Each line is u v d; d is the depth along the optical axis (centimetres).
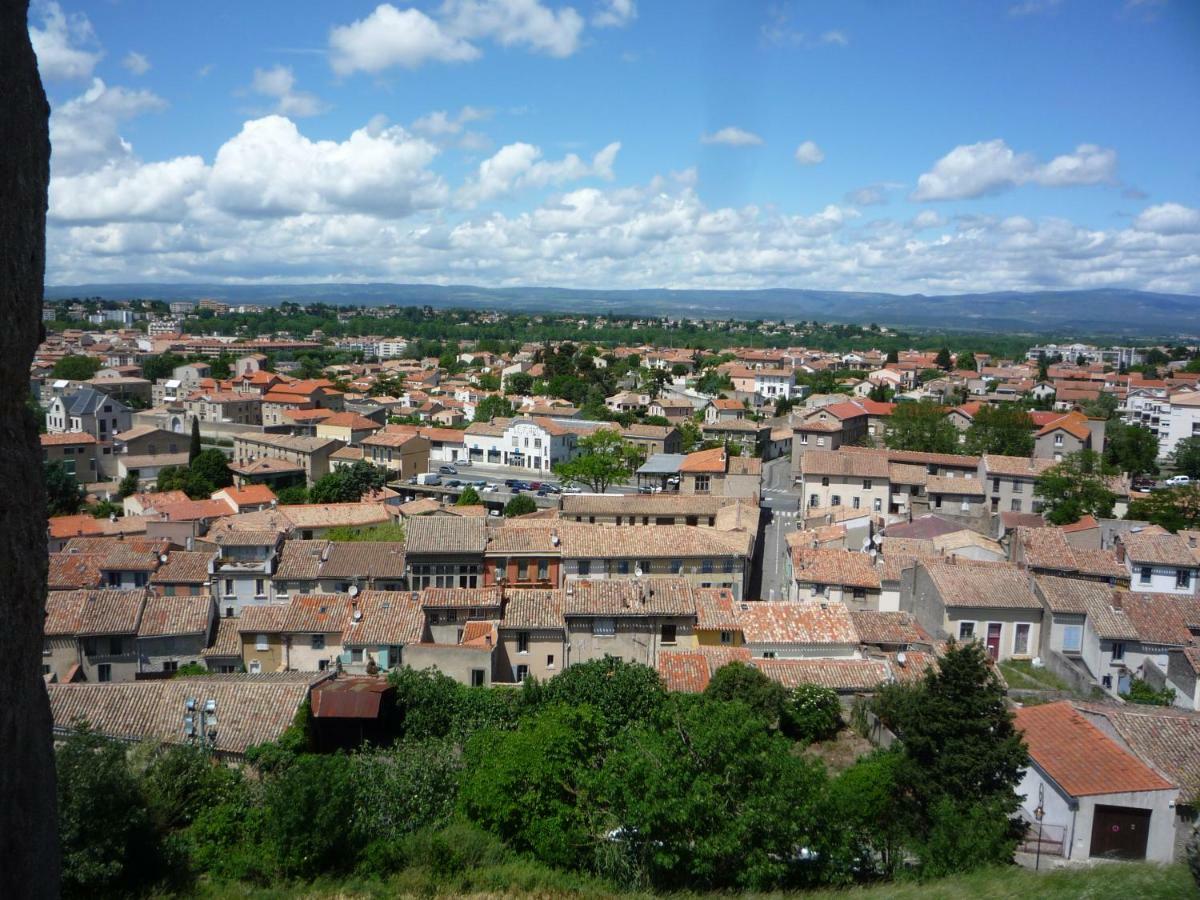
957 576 5556
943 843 2830
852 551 6625
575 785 3031
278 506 9438
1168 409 14412
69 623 5238
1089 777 3238
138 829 2625
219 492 9688
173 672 5341
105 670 5250
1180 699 4678
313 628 5312
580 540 6594
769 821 2595
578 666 4597
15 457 1238
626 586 5566
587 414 15888
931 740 3234
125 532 8050
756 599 6969
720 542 6662
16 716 1223
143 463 12038
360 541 6969
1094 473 9112
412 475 12719
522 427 13188
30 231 1249
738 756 2709
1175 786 3152
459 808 3159
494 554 6406
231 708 4028
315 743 4153
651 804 2603
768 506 10406
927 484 9531
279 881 2686
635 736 3002
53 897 1284
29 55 1254
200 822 2928
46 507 1316
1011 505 9400
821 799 2744
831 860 2711
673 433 13500
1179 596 5316
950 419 13162
